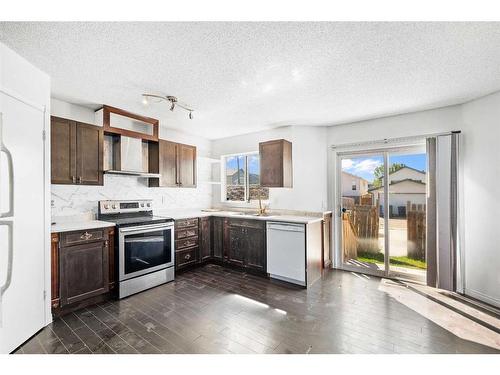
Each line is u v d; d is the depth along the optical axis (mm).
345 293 2861
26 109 1937
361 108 3127
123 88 2564
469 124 2840
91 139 2908
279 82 2410
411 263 3346
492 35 1654
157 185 3719
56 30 1612
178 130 4328
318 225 3443
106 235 2672
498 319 2254
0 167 1672
